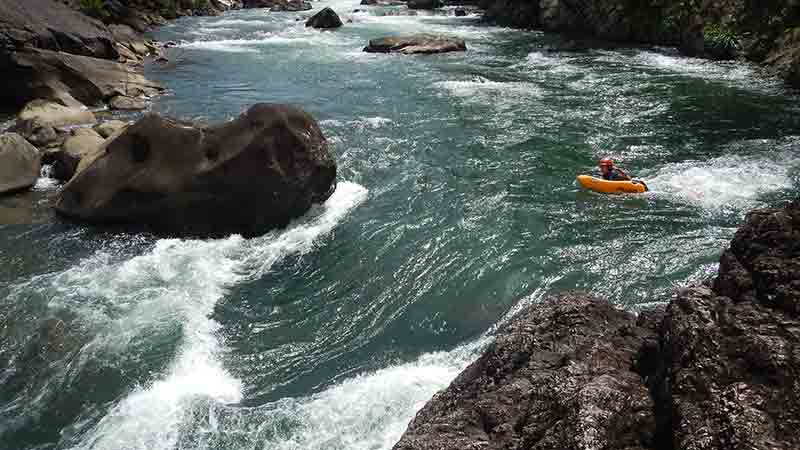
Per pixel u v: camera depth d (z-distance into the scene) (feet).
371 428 22.24
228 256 35.50
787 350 14.76
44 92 59.77
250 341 28.40
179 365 26.53
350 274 33.63
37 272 33.32
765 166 46.29
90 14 94.79
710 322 16.44
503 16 119.75
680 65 79.46
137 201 37.27
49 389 25.25
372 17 132.57
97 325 28.91
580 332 21.43
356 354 27.48
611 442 15.25
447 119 59.26
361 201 42.14
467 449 16.88
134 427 23.06
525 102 64.59
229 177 36.50
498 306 30.48
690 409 14.69
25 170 43.75
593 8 102.01
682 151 50.03
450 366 25.89
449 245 36.09
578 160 48.67
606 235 36.68
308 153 38.88
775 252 17.93
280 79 75.66
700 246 34.83
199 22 119.44
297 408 23.66
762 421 13.46
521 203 41.24
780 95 64.44
